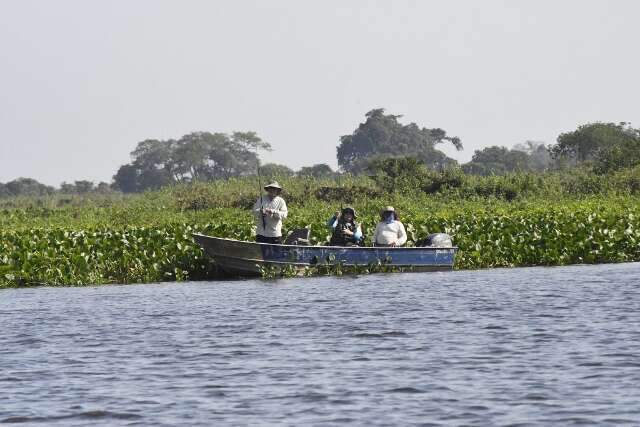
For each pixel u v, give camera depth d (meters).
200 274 89.62
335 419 34.94
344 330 53.50
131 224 141.12
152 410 36.75
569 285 72.94
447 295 68.19
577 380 39.59
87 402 38.06
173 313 62.50
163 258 90.81
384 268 87.62
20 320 60.81
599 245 98.38
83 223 149.50
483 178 186.00
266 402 37.56
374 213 151.88
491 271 88.81
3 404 37.94
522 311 58.84
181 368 44.06
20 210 188.50
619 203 146.00
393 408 36.22
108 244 94.06
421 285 75.56
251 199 183.50
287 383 40.59
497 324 54.00
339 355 46.25
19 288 83.94
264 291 74.06
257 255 84.75
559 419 34.25
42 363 45.88
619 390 37.84
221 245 84.44
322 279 82.75
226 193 188.38
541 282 75.88
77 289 81.69
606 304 61.03
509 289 71.19
